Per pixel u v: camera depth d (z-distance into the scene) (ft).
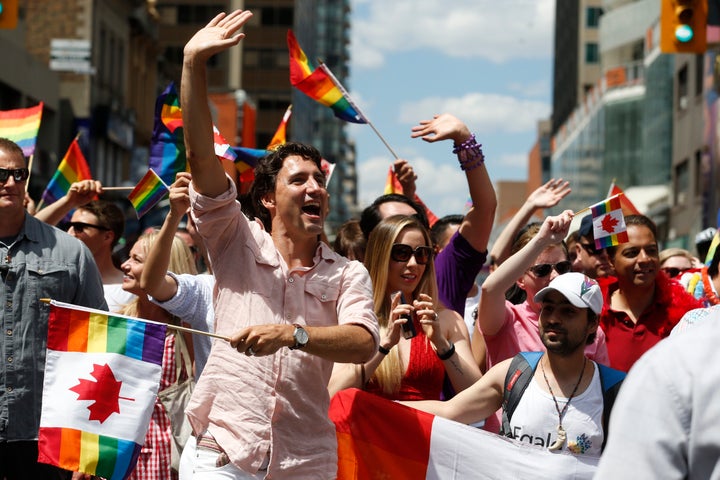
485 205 22.85
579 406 17.31
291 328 14.74
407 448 18.79
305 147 16.28
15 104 130.52
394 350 19.74
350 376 19.49
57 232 20.54
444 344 19.47
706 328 8.98
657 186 192.44
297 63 27.37
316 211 16.06
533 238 20.40
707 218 138.72
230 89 280.51
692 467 8.80
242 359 15.52
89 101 152.87
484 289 20.66
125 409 17.31
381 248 20.26
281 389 15.46
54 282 20.02
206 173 15.30
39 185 138.41
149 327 17.48
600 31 265.13
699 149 151.94
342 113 27.27
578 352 17.31
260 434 15.35
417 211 24.54
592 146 248.73
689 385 8.81
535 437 17.47
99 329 17.46
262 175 16.28
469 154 22.74
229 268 15.85
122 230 28.04
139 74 187.73
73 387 17.30
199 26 288.30
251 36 292.81
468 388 18.74
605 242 22.97
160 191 24.21
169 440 20.86
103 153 161.89
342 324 15.65
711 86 135.13
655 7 245.45
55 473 20.03
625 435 8.95
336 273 16.07
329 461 15.88
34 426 19.66
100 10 160.04
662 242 185.06
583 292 16.94
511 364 17.97
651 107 200.64
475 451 18.20
